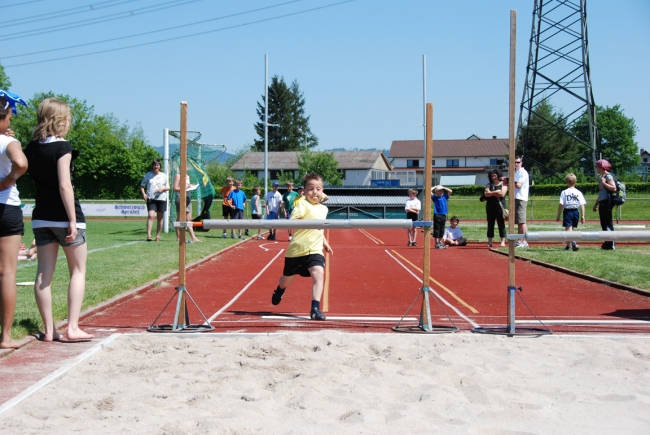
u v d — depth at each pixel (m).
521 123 49.78
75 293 6.60
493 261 15.29
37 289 6.54
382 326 7.56
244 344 6.34
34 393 4.82
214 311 8.65
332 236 26.92
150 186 19.31
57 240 6.60
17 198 6.17
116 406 4.51
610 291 10.47
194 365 5.62
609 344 6.36
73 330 6.59
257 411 4.41
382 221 7.24
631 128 103.19
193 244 18.83
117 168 63.25
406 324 7.66
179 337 6.81
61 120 6.53
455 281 11.80
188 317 7.49
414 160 102.00
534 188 50.19
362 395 4.70
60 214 6.45
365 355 5.99
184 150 7.29
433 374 5.30
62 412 4.37
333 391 4.81
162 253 15.46
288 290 10.70
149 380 5.14
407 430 4.06
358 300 9.66
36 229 6.52
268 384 5.09
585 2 44.75
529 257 14.99
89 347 6.34
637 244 18.66
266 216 23.86
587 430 4.14
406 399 4.71
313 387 4.89
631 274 11.38
